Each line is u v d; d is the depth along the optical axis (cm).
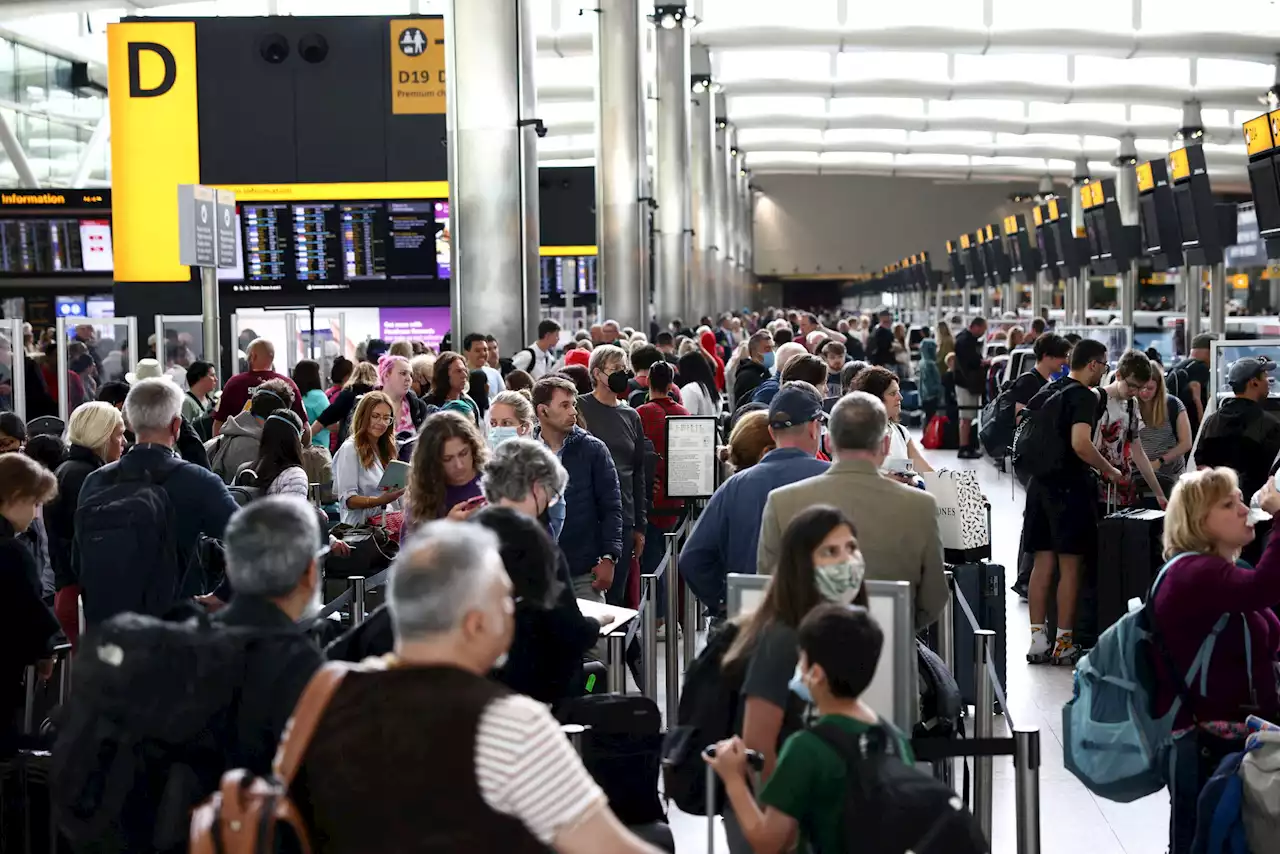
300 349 1508
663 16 2791
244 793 241
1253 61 3697
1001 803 583
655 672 652
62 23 3516
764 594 358
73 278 2312
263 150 1972
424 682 242
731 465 656
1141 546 769
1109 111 4984
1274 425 744
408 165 1970
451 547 249
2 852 445
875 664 309
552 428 653
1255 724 432
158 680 297
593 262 2912
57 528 595
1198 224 1602
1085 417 786
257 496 655
